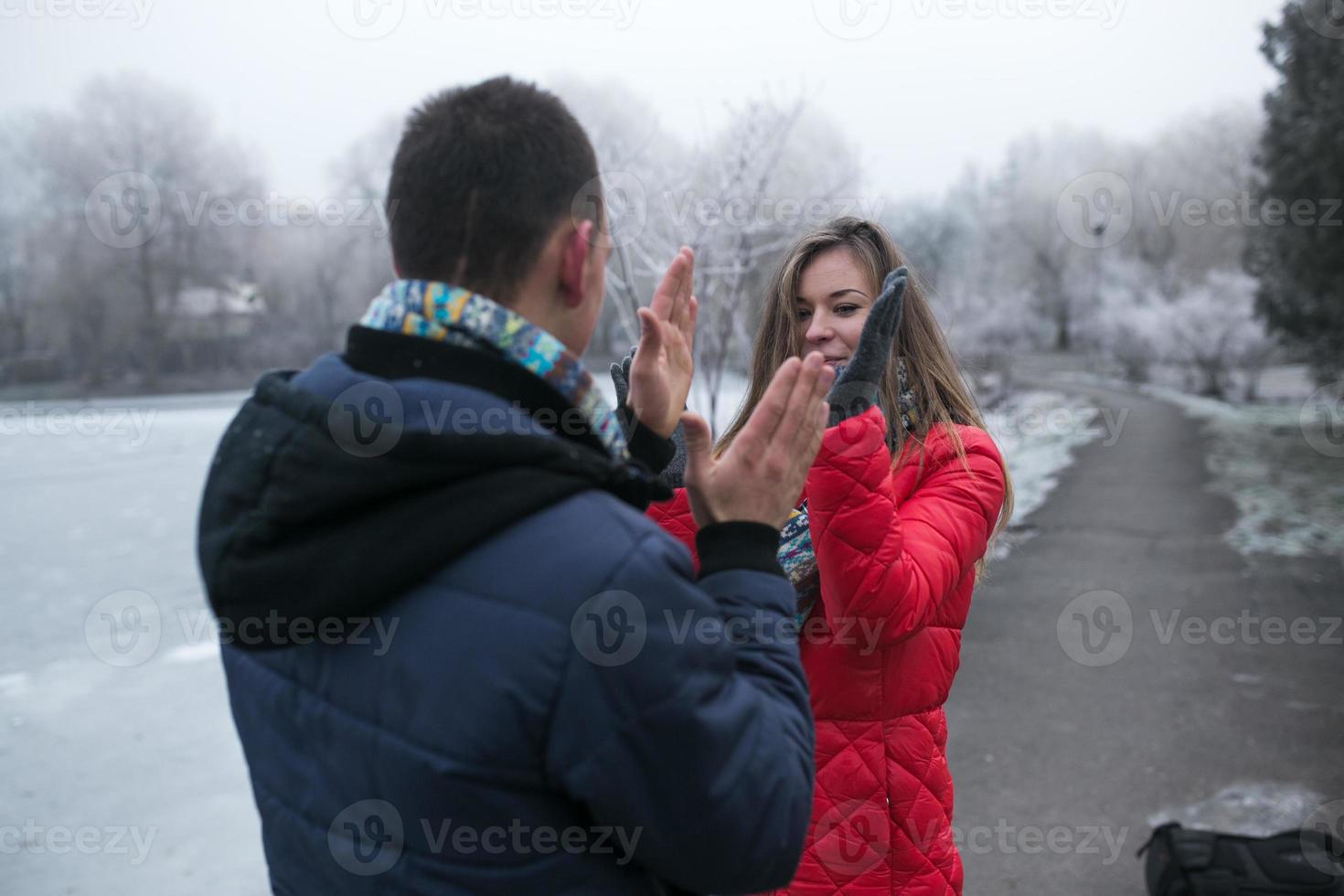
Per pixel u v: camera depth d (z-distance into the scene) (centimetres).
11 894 269
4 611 609
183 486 1220
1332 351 1293
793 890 144
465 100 89
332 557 77
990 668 442
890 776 142
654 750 76
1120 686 415
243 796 335
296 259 2942
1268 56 1166
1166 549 649
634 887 85
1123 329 2231
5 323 3981
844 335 165
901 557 128
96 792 341
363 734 81
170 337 3762
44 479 1305
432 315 86
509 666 75
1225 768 334
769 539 95
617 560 77
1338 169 1088
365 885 83
